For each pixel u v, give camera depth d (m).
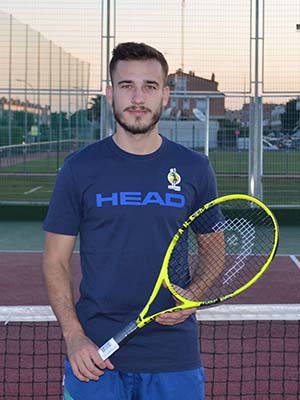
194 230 3.06
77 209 2.94
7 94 15.48
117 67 2.87
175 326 2.90
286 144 15.09
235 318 4.71
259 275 2.94
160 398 2.91
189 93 14.85
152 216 2.88
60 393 5.16
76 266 10.30
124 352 2.88
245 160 15.05
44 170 16.05
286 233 14.12
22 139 15.92
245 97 14.80
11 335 6.41
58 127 15.63
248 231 3.18
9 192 16.36
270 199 15.37
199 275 3.01
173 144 3.01
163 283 2.88
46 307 4.84
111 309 2.89
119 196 2.88
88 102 15.25
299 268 10.38
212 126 15.03
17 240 13.05
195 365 2.95
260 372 5.60
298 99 14.83
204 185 3.00
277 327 6.73
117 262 2.88
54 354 5.93
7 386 5.27
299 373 5.59
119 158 2.92
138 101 2.83
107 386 2.88
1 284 9.18
